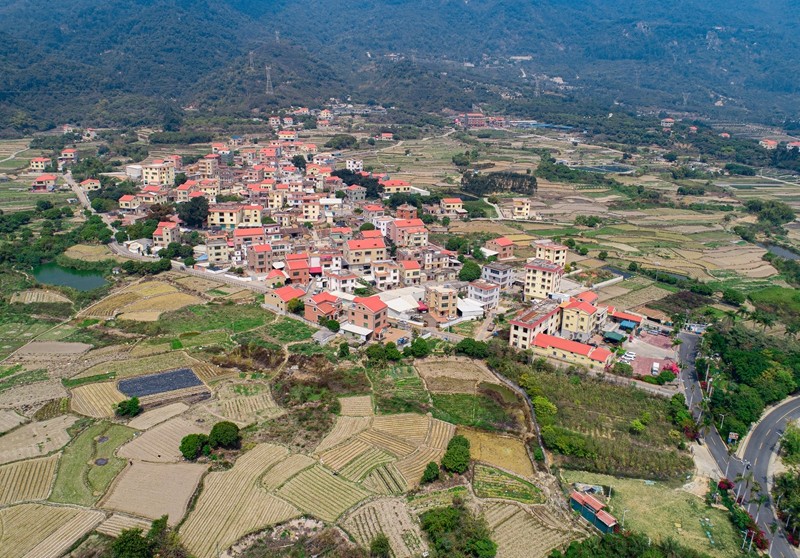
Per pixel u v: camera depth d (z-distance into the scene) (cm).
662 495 10775
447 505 10244
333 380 14150
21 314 17788
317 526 9669
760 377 14375
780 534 9938
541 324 16062
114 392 13575
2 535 9312
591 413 13025
